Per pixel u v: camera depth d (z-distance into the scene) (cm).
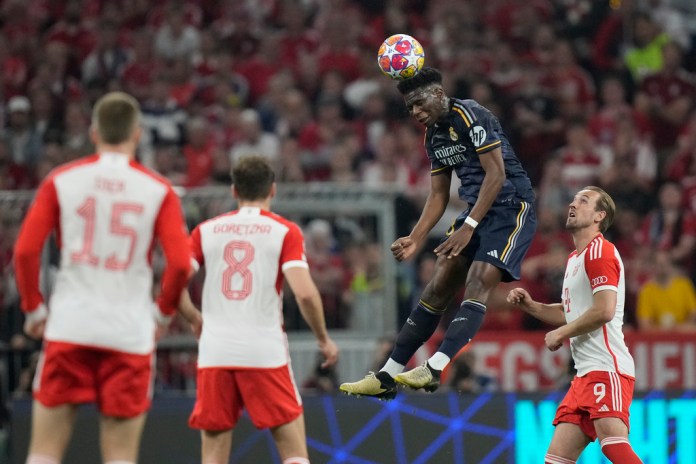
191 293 3341
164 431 2830
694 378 3575
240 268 2056
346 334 3462
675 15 5972
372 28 5722
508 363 3491
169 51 5562
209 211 3381
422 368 2009
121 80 5356
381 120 5072
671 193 4538
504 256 2050
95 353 1705
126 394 1705
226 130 4991
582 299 2266
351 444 2848
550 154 5022
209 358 2047
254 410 2030
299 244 2062
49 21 5866
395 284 3700
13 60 5522
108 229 1714
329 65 5419
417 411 2869
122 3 5869
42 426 1694
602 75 5659
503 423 2864
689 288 4159
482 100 5091
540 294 3950
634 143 5006
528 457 2855
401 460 2850
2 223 3400
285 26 5788
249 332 2038
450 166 2138
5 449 3014
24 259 1678
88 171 1728
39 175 4697
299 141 4956
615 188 4659
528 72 5375
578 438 2291
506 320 3888
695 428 2878
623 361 2261
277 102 5156
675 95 5450
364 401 2867
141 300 1733
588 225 2288
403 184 4716
